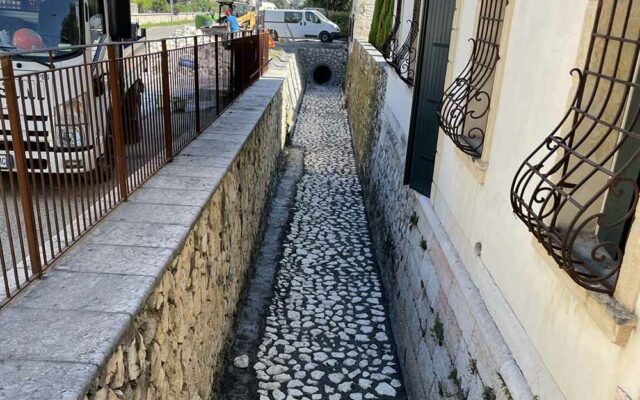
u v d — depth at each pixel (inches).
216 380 194.7
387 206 320.8
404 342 222.5
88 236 137.3
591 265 88.4
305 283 295.3
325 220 394.0
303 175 506.9
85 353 88.9
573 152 86.7
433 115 211.6
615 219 90.7
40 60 229.3
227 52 341.4
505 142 131.0
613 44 88.7
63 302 105.1
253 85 475.5
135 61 169.6
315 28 1267.2
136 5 1606.8
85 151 134.0
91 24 249.4
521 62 125.1
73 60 237.3
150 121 187.9
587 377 83.8
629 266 75.3
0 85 119.1
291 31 1272.1
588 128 93.0
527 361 107.3
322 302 276.2
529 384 104.9
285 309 265.9
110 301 106.1
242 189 254.8
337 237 363.6
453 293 161.9
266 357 225.9
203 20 1104.8
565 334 92.3
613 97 90.9
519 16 128.8
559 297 95.7
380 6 668.7
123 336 99.4
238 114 323.3
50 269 118.4
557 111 103.0
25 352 88.7
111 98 149.7
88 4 246.2
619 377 75.0
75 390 79.9
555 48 106.5
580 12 96.2
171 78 213.3
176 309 136.8
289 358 227.5
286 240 351.9
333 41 1269.7
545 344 100.4
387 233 305.1
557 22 106.5
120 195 161.0
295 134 681.0
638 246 73.4
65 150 127.3
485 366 126.9
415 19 297.4
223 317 207.2
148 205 161.6
